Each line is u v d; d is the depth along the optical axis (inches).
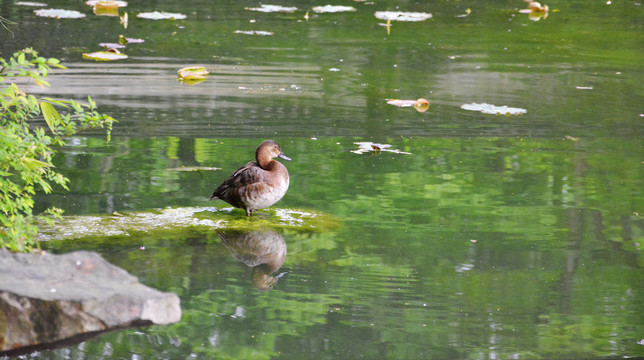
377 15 1070.4
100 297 303.9
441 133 604.4
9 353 291.6
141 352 295.9
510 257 398.3
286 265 382.9
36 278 311.0
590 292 361.4
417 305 344.2
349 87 725.3
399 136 594.2
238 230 426.0
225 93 690.8
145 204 456.4
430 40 933.2
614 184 507.2
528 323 330.0
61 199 456.8
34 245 386.6
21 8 1016.9
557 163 545.3
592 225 442.9
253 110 644.1
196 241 409.4
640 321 334.3
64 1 1087.0
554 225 442.0
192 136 576.7
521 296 355.9
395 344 308.7
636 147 581.0
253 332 314.8
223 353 296.7
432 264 388.5
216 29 956.0
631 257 401.4
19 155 342.3
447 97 703.7
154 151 544.4
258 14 1061.8
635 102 699.4
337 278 369.7
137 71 749.3
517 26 1027.9
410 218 448.8
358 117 637.3
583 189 497.7
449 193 487.5
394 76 770.2
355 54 853.8
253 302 342.0
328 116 637.3
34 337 297.4
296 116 633.6
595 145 584.1
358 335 314.8
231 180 445.7
